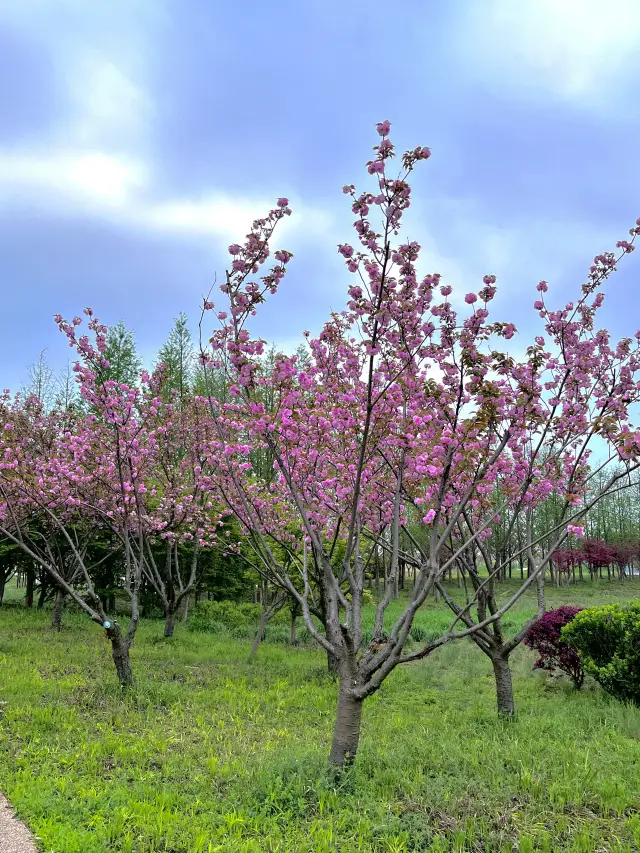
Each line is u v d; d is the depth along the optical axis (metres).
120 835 3.41
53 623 12.20
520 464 6.48
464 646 11.77
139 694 6.78
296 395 5.27
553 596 22.34
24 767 4.39
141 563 7.96
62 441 9.88
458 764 4.53
